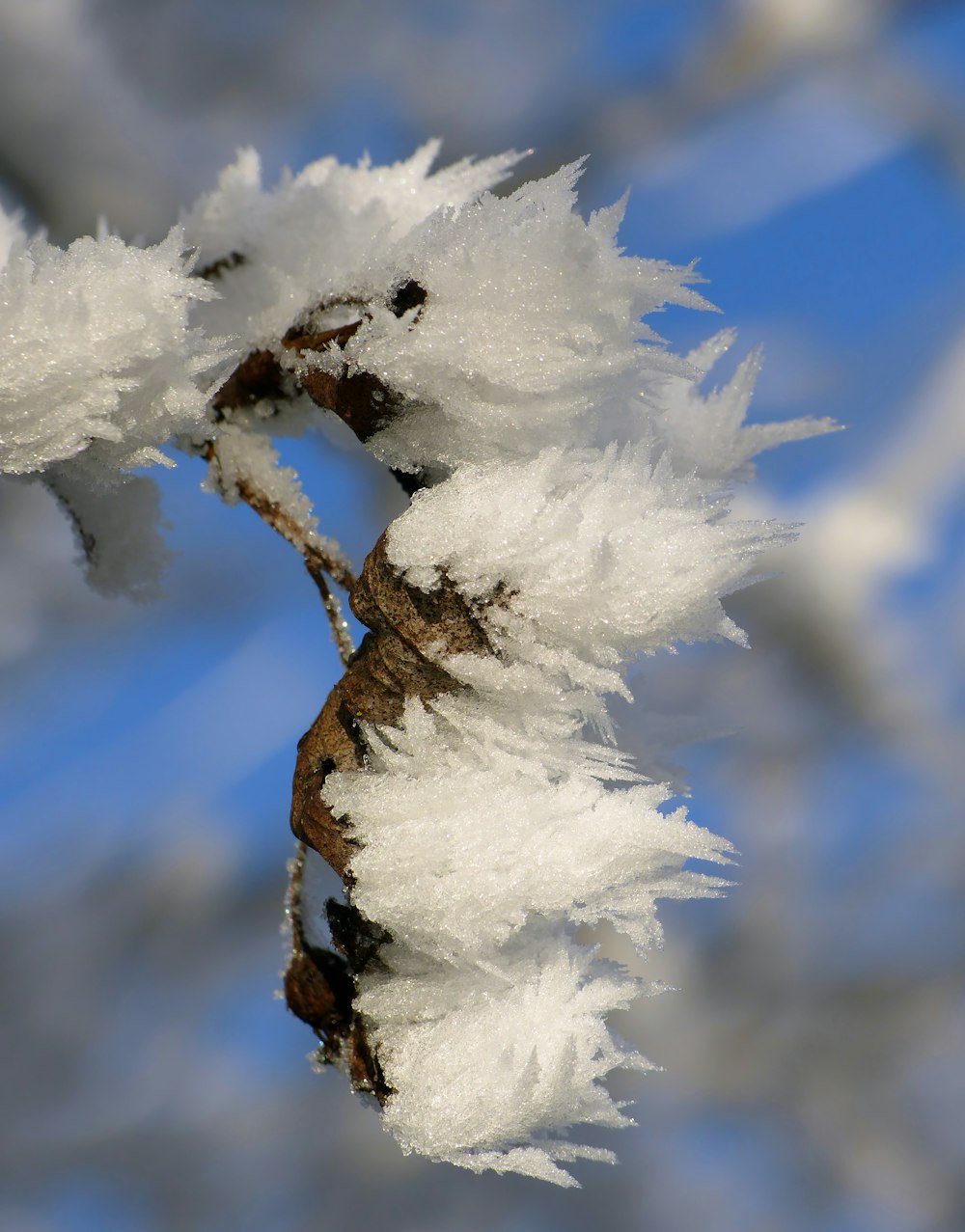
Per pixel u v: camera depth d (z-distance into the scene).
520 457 0.57
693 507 0.56
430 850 0.56
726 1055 1.71
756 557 0.56
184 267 0.57
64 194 1.34
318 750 0.57
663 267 0.56
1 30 1.31
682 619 0.56
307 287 0.59
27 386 0.57
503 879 0.56
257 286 0.62
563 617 0.56
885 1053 1.72
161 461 0.57
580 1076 0.56
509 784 0.56
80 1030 1.74
